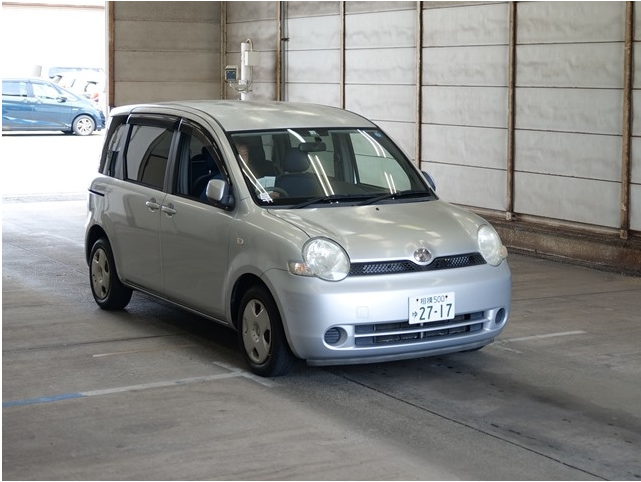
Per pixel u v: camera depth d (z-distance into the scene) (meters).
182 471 4.53
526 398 5.66
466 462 4.65
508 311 6.19
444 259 5.91
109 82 16.25
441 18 11.90
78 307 8.04
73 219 13.16
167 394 5.71
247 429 5.11
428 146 12.34
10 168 18.92
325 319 5.59
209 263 6.40
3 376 6.09
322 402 5.56
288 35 15.09
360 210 6.23
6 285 8.94
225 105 7.18
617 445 4.90
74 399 5.62
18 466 4.59
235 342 6.92
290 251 5.72
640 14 9.33
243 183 6.29
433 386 5.88
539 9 10.48
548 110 10.49
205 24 16.83
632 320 7.56
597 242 9.88
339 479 4.43
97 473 4.50
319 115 7.06
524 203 10.94
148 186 7.17
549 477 4.48
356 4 13.42
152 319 7.62
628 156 9.57
